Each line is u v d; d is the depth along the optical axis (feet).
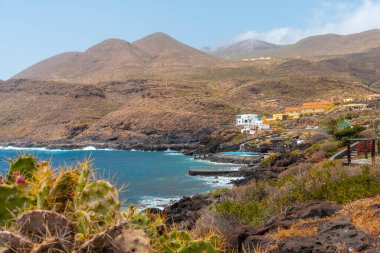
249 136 369.91
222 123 511.81
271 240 25.43
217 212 38.19
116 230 7.97
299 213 32.63
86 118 602.03
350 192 35.53
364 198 33.94
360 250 20.44
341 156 99.86
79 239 7.85
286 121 418.72
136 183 173.47
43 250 7.50
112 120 542.16
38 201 8.80
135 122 526.16
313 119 390.21
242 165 245.45
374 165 43.60
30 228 8.00
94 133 531.50
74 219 8.42
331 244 21.27
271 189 55.88
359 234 21.94
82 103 655.35
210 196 100.94
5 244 7.66
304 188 40.37
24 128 606.14
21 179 9.45
